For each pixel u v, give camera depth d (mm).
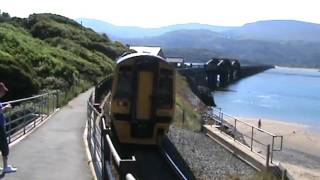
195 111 42281
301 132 55469
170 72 19016
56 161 13492
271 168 19359
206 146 25234
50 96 26484
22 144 15773
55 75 38156
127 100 18734
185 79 74000
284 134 52781
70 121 22156
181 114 33469
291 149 41938
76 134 18344
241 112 75188
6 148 11742
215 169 20219
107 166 10297
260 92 125000
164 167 17750
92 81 49031
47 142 16344
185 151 22828
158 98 18797
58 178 11664
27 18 84812
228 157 22953
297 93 128125
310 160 37312
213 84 131125
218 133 27797
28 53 39312
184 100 46844
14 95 27578
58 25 81812
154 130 18875
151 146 20016
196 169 19703
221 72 138000
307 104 96688
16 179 11383
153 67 18828
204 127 30641
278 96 114125
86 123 21359
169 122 18969
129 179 6477
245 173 20016
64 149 15234
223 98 101500
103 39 88812
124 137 18938
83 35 83375
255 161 20844
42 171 12273
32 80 29297
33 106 21516
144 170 17141
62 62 44156
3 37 39750
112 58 78250
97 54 71000
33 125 20000
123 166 7621
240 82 164125
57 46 64625
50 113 24906
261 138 45000
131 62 18781
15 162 13133
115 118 18797
